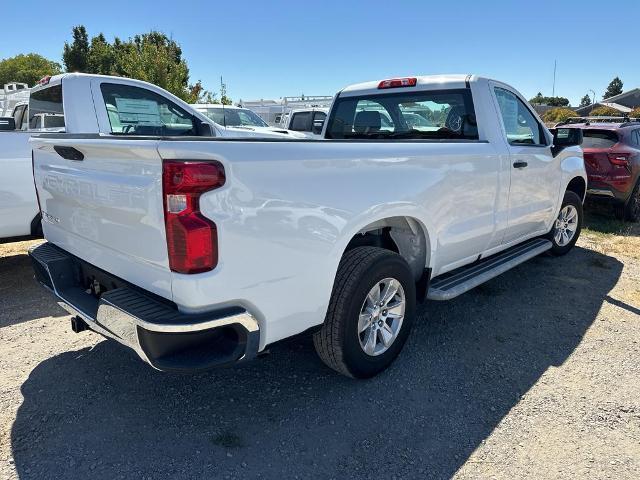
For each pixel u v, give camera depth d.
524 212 4.40
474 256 3.94
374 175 2.72
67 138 2.74
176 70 21.17
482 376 3.15
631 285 4.89
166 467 2.31
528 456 2.43
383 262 2.85
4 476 2.23
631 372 3.22
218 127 6.58
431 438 2.55
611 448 2.49
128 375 3.11
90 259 2.72
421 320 4.00
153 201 2.09
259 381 3.05
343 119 4.82
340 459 2.39
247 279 2.19
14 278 5.03
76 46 40.41
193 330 2.06
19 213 4.92
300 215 2.35
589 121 9.98
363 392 2.95
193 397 2.88
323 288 2.55
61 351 3.42
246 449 2.45
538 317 4.08
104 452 2.40
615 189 7.43
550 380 3.11
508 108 4.27
